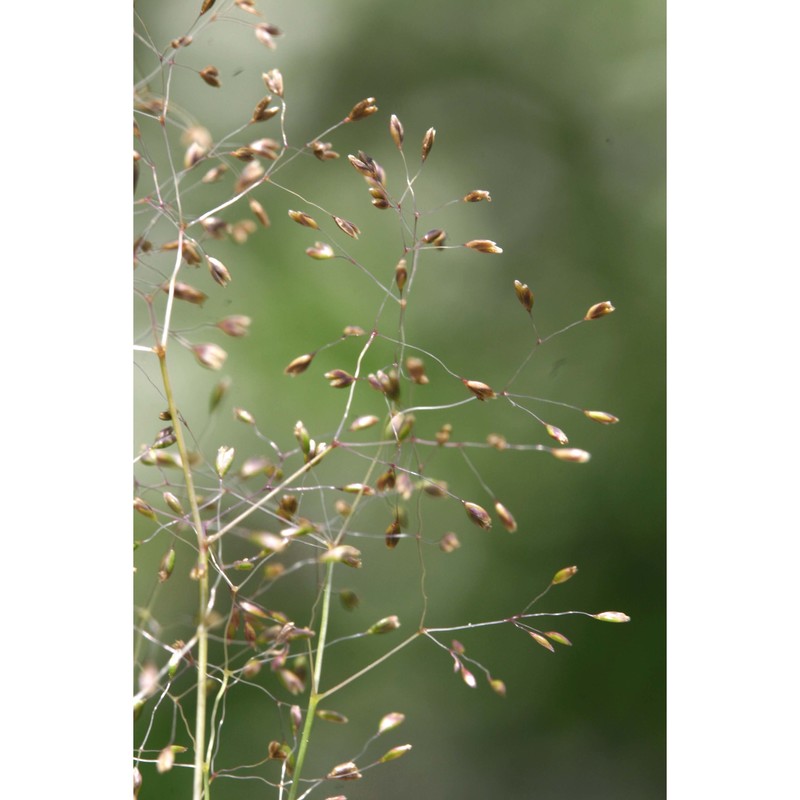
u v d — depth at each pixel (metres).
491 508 0.58
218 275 0.38
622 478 0.59
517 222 0.62
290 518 0.38
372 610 0.53
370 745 0.51
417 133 0.62
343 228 0.38
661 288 0.61
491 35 0.63
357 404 0.53
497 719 0.55
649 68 0.63
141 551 0.43
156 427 0.47
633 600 0.58
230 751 0.47
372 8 0.61
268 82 0.38
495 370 0.59
